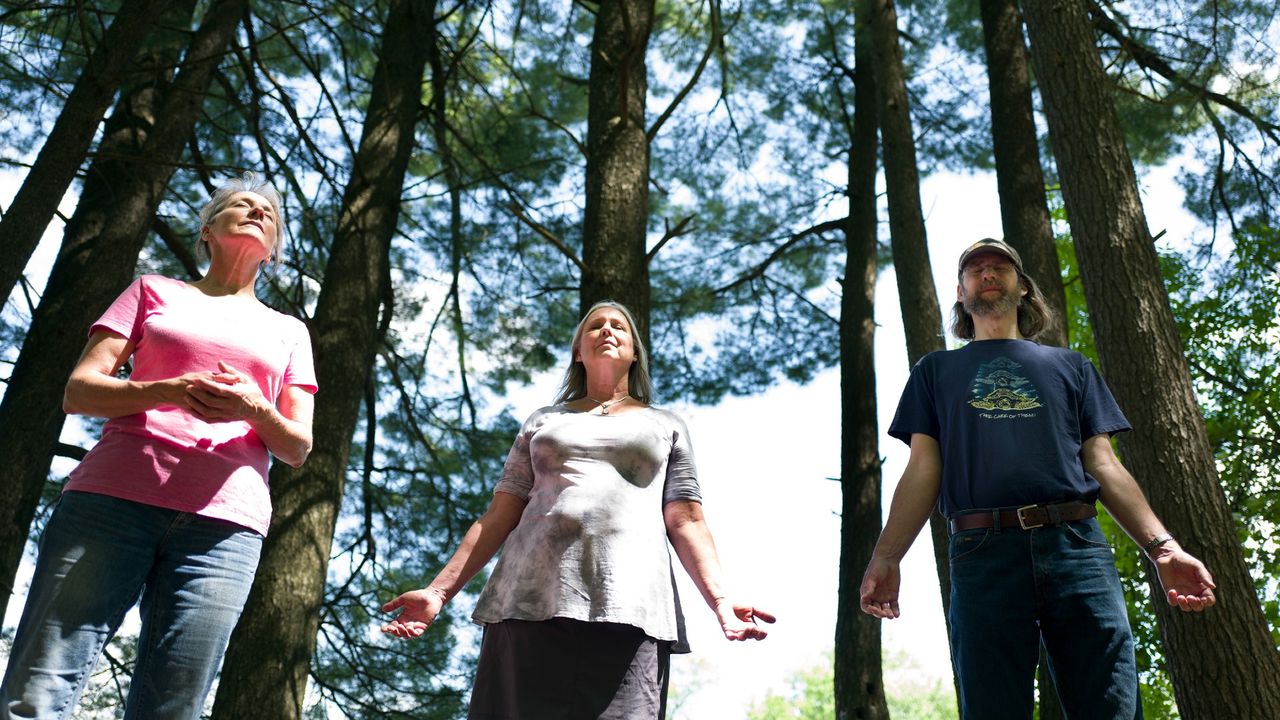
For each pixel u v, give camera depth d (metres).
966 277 3.47
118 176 8.94
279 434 2.65
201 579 2.53
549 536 2.75
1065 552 2.88
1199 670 4.77
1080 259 5.96
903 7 12.70
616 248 7.25
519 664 2.64
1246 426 9.77
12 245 5.86
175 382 2.48
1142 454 5.29
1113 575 2.90
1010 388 3.11
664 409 3.13
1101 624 2.82
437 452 12.17
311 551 7.24
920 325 8.00
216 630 2.52
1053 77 6.38
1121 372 5.52
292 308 9.46
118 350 2.72
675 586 2.87
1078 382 3.15
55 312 7.79
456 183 12.01
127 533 2.47
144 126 9.26
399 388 11.87
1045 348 3.22
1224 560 4.94
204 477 2.58
